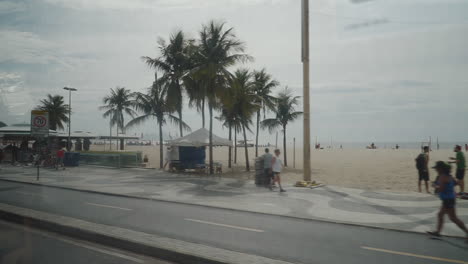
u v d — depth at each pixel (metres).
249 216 8.90
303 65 15.55
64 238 6.65
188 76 22.14
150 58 23.94
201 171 22.33
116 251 5.86
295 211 9.52
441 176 6.92
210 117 21.28
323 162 33.22
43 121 14.85
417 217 8.83
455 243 6.51
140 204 10.58
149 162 31.83
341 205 10.51
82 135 34.56
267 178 15.48
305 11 15.53
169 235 6.79
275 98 27.09
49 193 12.72
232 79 21.36
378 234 7.16
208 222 8.08
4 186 14.59
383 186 15.53
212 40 20.95
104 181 16.55
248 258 5.15
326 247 6.13
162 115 26.06
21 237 6.67
